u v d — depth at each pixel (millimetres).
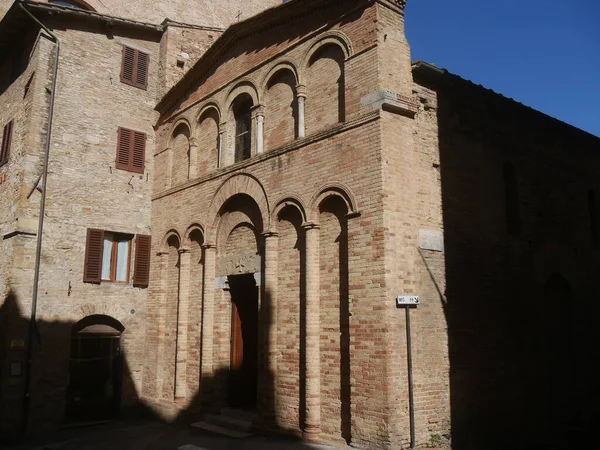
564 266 16281
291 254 13641
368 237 11570
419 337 11680
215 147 17344
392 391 10766
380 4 12422
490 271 13914
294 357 13078
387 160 11680
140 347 18625
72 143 18094
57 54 18062
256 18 15438
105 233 18594
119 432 15805
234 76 16656
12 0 23078
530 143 16219
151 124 20359
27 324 16109
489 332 13492
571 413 15227
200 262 17062
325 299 12523
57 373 16578
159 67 20781
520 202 15320
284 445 12070
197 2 27703
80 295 17469
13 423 15367
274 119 15047
